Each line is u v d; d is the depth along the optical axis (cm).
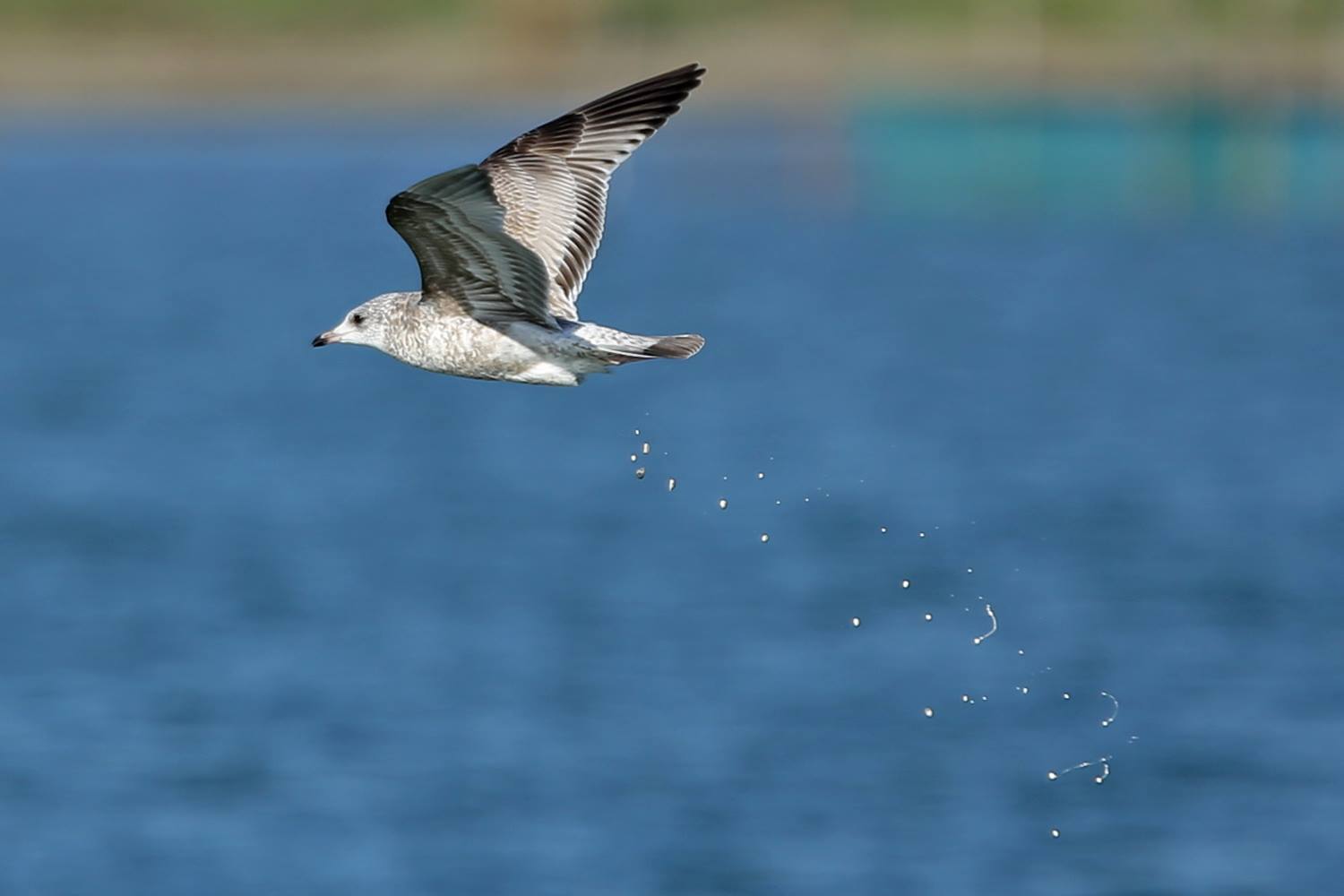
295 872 1628
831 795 1761
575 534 2772
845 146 7612
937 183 6856
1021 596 2372
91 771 1819
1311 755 1838
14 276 6028
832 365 4231
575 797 1753
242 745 1878
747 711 1945
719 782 1781
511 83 8519
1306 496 2911
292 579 2509
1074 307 5144
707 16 8644
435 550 2658
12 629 2267
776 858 1645
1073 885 1603
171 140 8888
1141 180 6481
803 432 3456
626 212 7650
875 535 2706
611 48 8531
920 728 1920
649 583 2462
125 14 8956
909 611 2320
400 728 1911
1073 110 6544
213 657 2155
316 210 7688
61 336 4850
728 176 8225
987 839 1680
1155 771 1809
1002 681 2050
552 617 2308
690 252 6444
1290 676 2052
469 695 2009
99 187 8325
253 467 3284
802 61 8175
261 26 8931
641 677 2058
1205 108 6353
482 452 3406
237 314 5303
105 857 1652
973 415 3594
